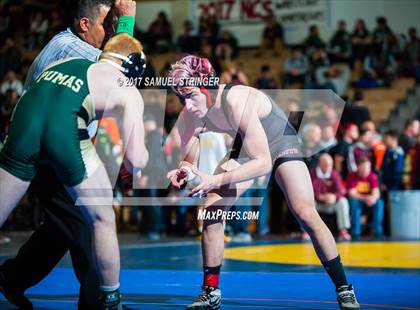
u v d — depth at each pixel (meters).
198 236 12.58
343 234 12.07
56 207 4.72
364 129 13.05
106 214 4.51
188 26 21.19
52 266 5.14
